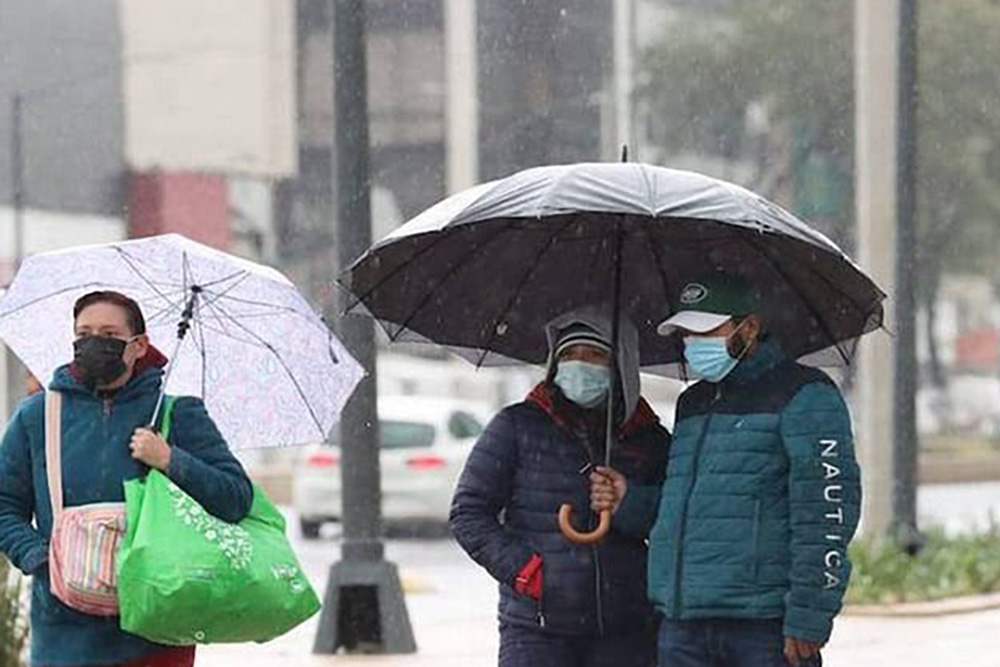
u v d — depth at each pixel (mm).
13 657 28328
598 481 18609
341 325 35844
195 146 134875
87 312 17625
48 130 129125
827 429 17656
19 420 17688
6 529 17516
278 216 136750
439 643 37969
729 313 17828
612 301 19047
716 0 130750
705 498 17797
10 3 128125
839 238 125812
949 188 123062
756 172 128375
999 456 115375
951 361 151500
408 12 145125
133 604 16844
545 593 18656
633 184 17875
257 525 17734
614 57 135500
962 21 118938
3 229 126438
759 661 17734
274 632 17359
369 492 36031
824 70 125875
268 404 19047
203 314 18812
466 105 144125
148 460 17297
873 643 36594
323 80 137625
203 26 135625
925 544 47906
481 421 74562
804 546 17531
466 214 17906
